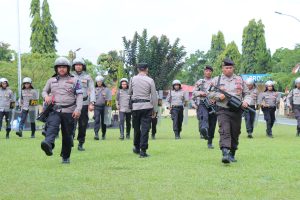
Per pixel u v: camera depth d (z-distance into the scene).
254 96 18.48
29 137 19.42
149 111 11.44
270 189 7.40
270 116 19.02
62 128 10.06
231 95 9.99
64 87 9.97
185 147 13.76
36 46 63.41
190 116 47.91
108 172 8.95
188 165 9.84
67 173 8.84
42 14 63.91
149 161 10.48
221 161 10.35
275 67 69.12
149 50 41.34
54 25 64.31
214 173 8.83
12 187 7.54
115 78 51.09
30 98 19.17
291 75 47.72
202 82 13.77
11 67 43.34
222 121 10.02
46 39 63.75
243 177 8.41
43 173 8.85
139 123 11.84
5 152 12.47
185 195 6.95
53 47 64.50
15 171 9.09
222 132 10.00
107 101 17.84
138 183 7.84
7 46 61.50
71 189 7.38
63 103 9.93
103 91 17.81
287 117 44.41
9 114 19.09
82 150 13.05
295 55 49.75
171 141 16.16
